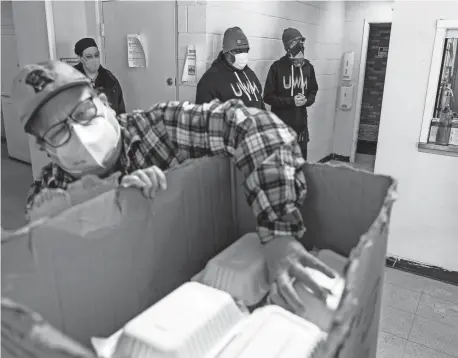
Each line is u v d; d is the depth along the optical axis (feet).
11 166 15.62
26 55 11.37
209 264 2.68
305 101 11.27
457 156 7.78
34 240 1.78
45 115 2.56
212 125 2.91
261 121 2.78
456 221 8.03
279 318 2.15
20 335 1.22
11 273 1.70
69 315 2.02
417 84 7.88
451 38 7.52
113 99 9.95
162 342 1.89
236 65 9.02
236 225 3.35
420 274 8.56
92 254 2.09
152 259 2.52
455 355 6.26
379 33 18.06
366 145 19.80
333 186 2.78
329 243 2.95
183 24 9.53
